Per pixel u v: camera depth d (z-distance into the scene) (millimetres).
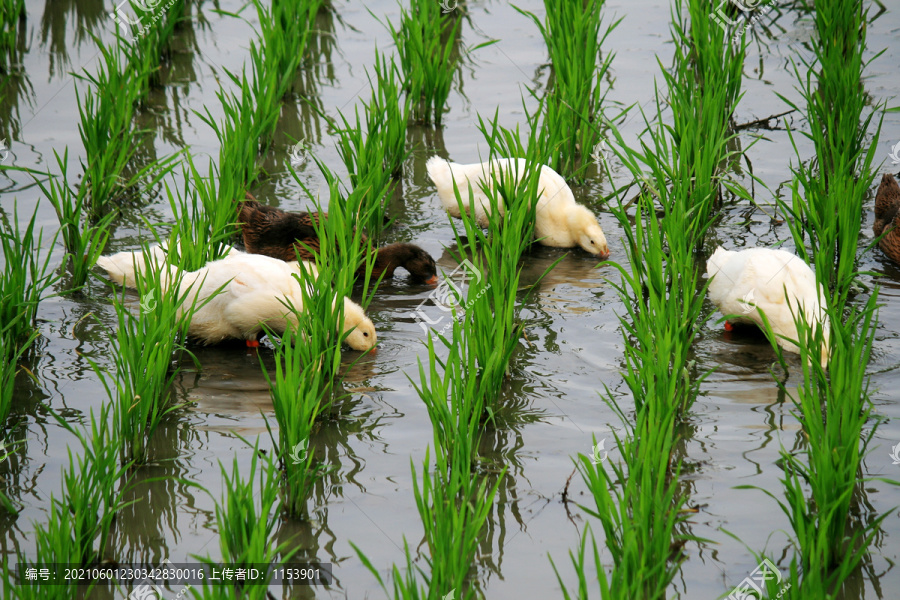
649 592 17594
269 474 19094
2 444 21953
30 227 28500
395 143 39406
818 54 39281
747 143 42438
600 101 41531
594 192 40125
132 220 37344
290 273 27562
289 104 47656
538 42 54625
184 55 53625
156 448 23219
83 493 19219
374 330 28172
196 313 28172
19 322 27391
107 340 28469
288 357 21859
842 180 31438
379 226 35906
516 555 19531
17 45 53562
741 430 23484
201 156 42688
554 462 22578
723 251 29359
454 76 51062
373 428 24203
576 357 27500
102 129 38094
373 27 56969
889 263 33031
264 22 45938
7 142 43188
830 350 25031
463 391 23250
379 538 20062
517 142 36375
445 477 20641
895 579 18422
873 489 21016
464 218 28578
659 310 24391
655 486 20188
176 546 19922
